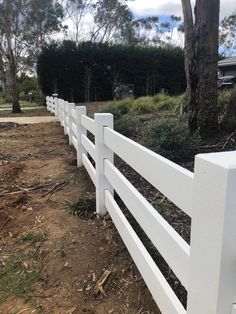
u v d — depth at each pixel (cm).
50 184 465
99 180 345
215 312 116
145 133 508
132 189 242
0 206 389
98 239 307
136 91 2283
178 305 170
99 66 2212
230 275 112
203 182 117
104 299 233
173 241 167
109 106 976
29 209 382
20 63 2342
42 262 280
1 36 2023
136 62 2252
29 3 2188
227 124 545
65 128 891
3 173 522
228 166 105
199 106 529
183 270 155
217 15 503
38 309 228
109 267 266
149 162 192
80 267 269
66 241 307
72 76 2191
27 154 662
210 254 117
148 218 205
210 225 115
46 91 2216
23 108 2167
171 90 2334
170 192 162
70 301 234
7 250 302
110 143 304
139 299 229
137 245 233
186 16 514
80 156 532
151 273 205
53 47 2159
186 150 468
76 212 362
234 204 107
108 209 330
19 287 251
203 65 516
